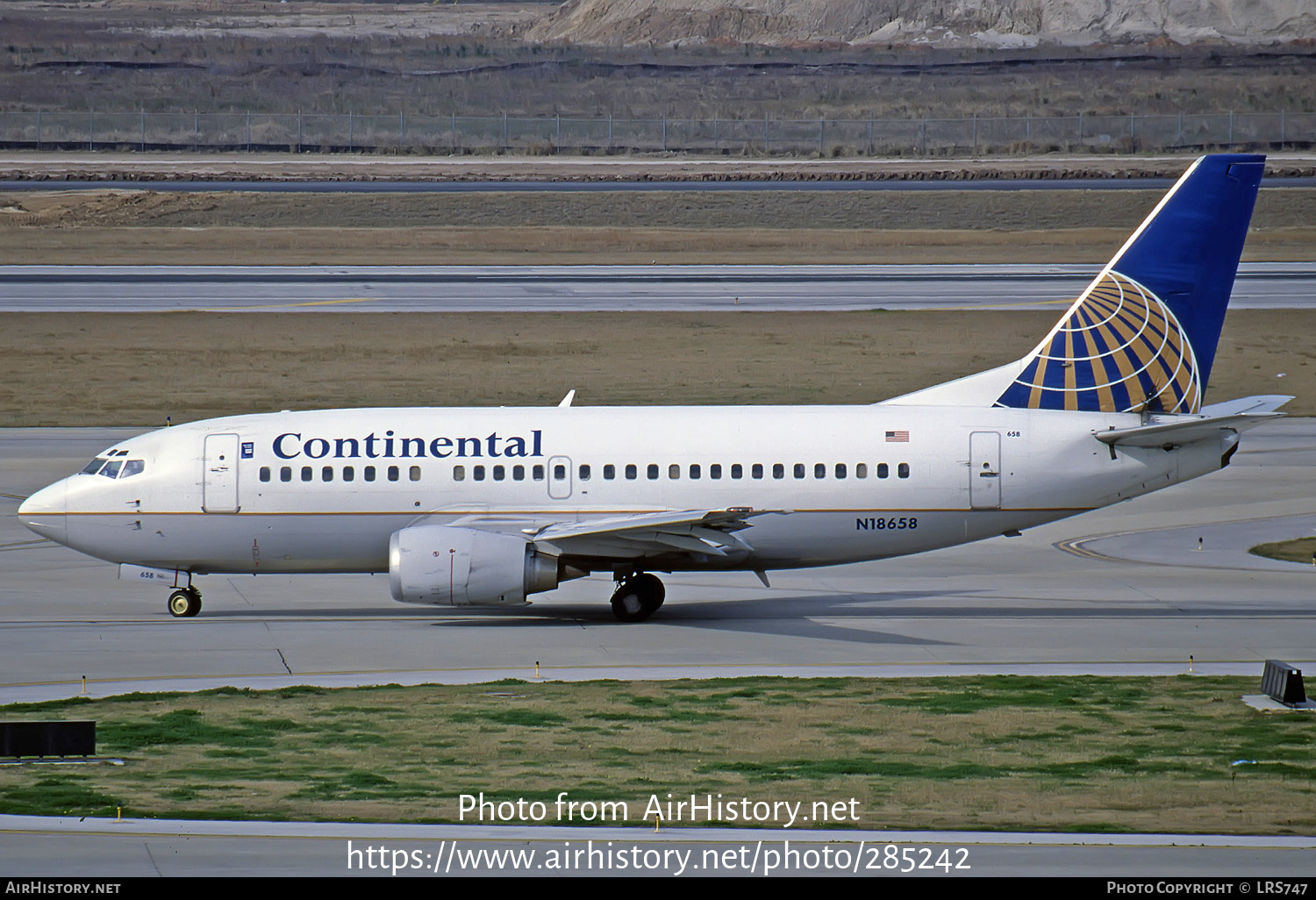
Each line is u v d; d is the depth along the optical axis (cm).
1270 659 13000
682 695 11525
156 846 7506
